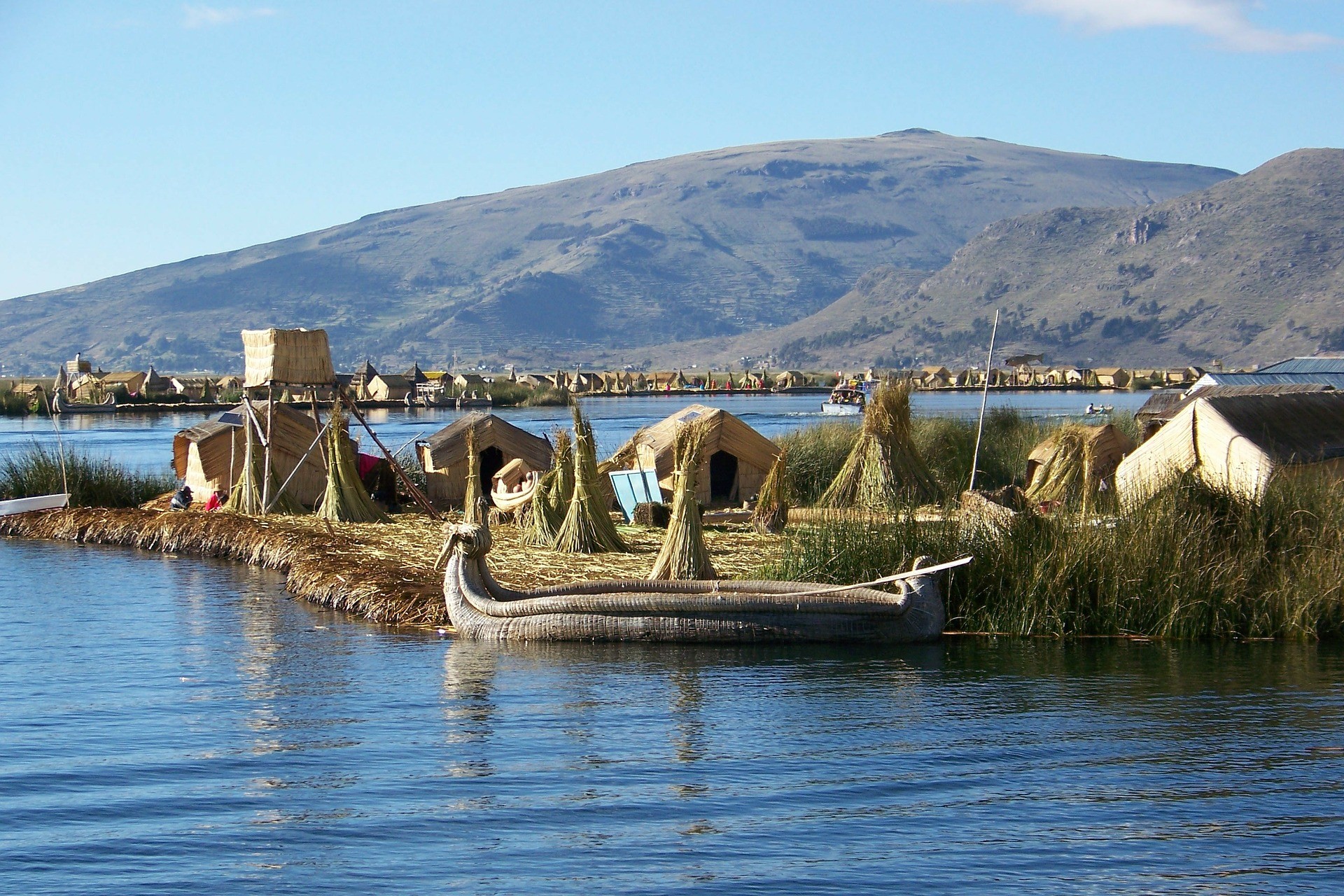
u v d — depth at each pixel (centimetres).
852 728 1781
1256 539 2448
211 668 2120
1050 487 3622
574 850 1386
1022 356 11088
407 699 1923
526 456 4097
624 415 12369
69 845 1405
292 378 3750
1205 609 2311
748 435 3900
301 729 1784
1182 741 1727
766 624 2223
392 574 2666
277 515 3694
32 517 3856
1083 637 2317
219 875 1334
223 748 1708
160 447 7394
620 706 1881
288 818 1473
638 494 3691
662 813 1484
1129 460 3262
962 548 2416
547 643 2267
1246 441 3009
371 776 1600
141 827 1452
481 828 1443
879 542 2484
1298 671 2080
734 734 1755
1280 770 1619
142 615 2552
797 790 1551
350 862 1359
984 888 1305
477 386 17638
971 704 1895
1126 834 1427
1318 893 1292
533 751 1688
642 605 2230
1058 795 1538
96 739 1750
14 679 2056
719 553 2906
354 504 3609
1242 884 1312
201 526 3453
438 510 3906
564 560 2847
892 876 1327
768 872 1338
